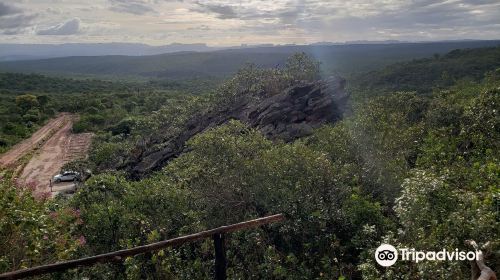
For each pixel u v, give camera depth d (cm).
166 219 1193
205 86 14288
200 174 1359
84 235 1112
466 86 3703
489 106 1405
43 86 14462
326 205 1112
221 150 1421
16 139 7281
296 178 1193
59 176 4688
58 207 1236
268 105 2753
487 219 668
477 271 573
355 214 1032
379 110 1862
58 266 450
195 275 984
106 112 9312
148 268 1013
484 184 891
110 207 1137
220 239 564
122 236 1105
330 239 1009
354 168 1334
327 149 1548
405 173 1205
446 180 929
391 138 1486
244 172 1298
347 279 895
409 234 755
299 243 1068
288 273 947
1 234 804
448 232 685
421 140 1586
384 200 1188
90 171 3812
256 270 1002
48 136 7800
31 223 820
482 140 1328
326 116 2517
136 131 4053
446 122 1883
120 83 18000
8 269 758
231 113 3120
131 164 3350
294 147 1343
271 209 1129
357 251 997
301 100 2686
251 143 1498
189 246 1085
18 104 9631
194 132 3158
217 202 1263
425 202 753
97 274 998
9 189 922
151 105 9306
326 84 2748
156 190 1300
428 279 638
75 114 10088
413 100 2231
